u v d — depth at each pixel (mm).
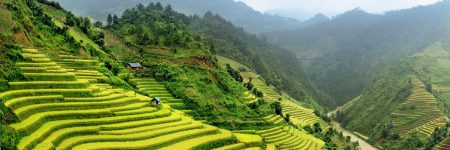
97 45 111312
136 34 134750
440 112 158250
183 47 128750
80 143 49781
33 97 54219
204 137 66562
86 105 59375
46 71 63344
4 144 39625
